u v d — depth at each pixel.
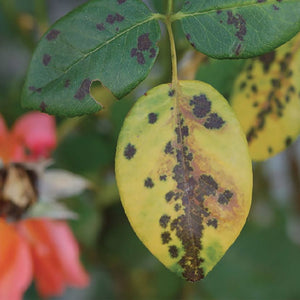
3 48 0.56
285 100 0.28
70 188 0.37
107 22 0.24
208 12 0.24
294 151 0.55
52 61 0.24
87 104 0.24
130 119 0.24
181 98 0.24
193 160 0.24
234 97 0.28
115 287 0.50
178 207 0.24
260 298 0.52
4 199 0.36
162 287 0.50
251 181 0.24
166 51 0.32
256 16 0.24
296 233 0.62
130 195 0.24
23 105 0.24
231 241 0.24
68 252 0.37
